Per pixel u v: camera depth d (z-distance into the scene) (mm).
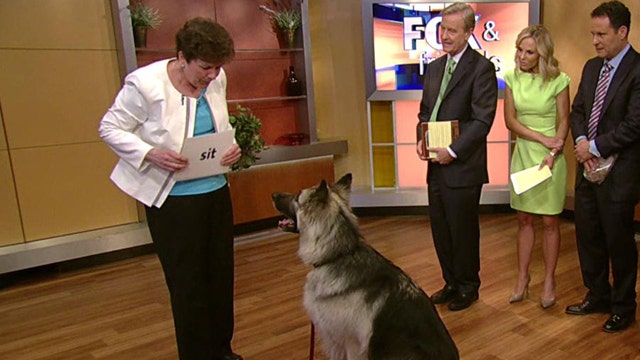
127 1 4195
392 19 4953
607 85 2605
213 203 2268
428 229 4844
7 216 4062
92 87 4309
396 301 1869
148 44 4625
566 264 3762
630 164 2561
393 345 1802
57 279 4043
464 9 2824
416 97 5062
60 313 3410
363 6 4930
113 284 3887
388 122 5352
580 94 2797
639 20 4148
